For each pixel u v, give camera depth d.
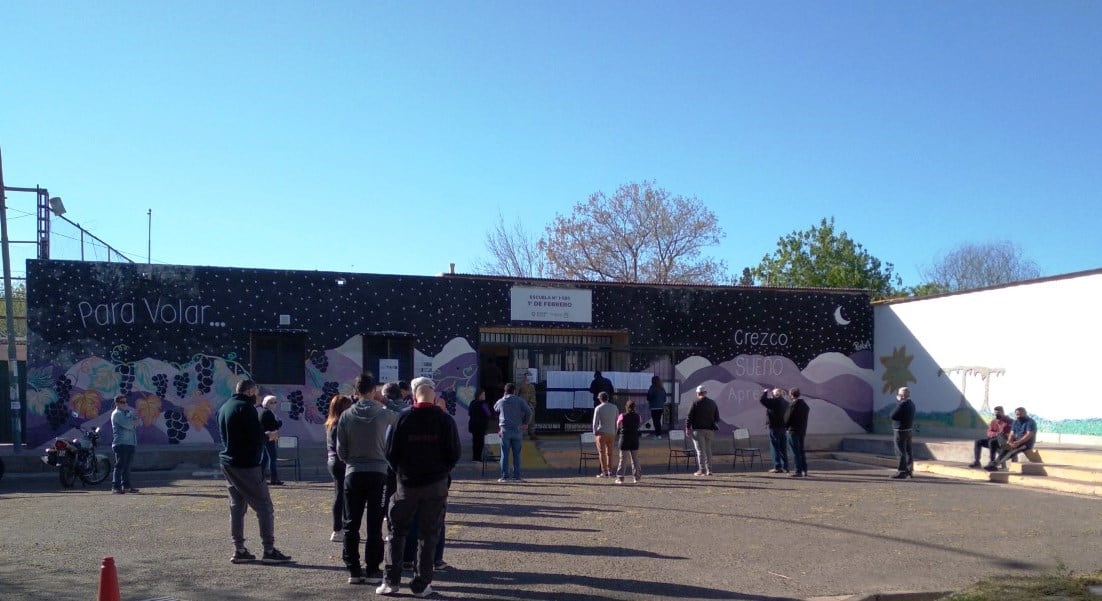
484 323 23.31
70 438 20.41
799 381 25.80
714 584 8.83
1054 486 16.23
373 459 8.44
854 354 26.34
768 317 25.64
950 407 23.53
